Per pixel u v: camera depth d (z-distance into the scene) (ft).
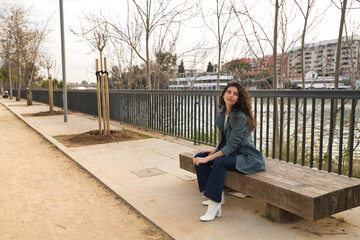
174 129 28.91
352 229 9.75
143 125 32.32
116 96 38.32
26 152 23.13
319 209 8.45
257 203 12.11
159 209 11.68
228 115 10.91
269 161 12.81
